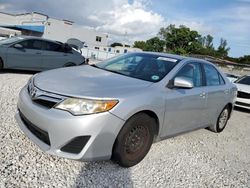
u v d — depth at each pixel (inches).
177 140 188.4
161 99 139.9
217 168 153.5
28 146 136.9
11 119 170.1
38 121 117.2
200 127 191.3
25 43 364.8
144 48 3120.1
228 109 230.5
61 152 113.7
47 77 137.9
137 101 126.0
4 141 137.6
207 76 193.6
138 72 159.9
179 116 157.5
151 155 153.5
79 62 422.0
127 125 124.0
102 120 114.5
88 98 115.1
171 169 141.4
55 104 116.3
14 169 114.7
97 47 2363.4
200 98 173.6
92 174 122.5
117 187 116.0
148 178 128.0
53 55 389.4
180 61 170.6
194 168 147.8
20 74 367.6
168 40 2775.6
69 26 2090.3
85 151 113.2
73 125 111.5
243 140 221.1
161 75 153.7
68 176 117.6
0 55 341.1
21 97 135.2
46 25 1941.4
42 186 107.1
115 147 123.8
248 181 143.1
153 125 139.9
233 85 232.7
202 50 2812.5
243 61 2834.6
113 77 145.5
